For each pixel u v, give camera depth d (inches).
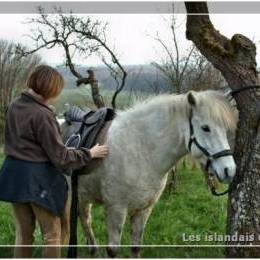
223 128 169.8
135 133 184.7
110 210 187.2
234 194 179.2
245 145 174.9
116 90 325.1
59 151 157.5
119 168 182.5
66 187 168.2
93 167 188.9
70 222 189.5
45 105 159.6
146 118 184.9
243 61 175.3
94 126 197.2
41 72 159.3
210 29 182.5
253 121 173.8
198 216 303.4
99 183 190.5
